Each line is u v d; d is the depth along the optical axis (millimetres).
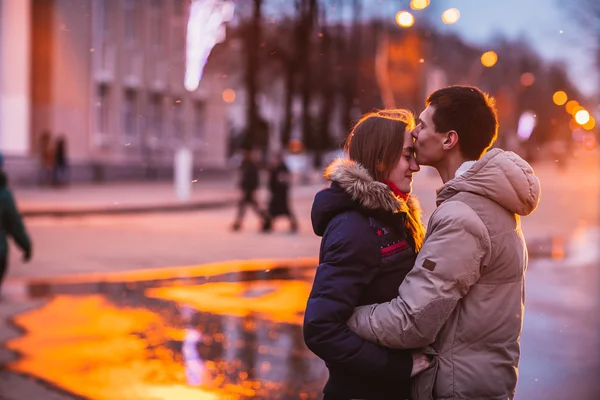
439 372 2621
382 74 38062
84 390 5258
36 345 6508
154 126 38844
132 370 5754
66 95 33219
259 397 5152
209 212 22688
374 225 2643
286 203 17031
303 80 38656
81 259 12039
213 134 42938
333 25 34312
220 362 6012
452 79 53844
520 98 46562
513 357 2652
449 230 2559
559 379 5695
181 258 12273
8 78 31656
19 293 8977
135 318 7598
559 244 14641
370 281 2607
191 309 8047
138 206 21656
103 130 35500
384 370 2564
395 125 2768
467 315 2605
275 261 12000
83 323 7359
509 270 2613
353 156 2799
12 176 29250
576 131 23906
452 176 2785
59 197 24500
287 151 40906
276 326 7285
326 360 2617
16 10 31469
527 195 2594
